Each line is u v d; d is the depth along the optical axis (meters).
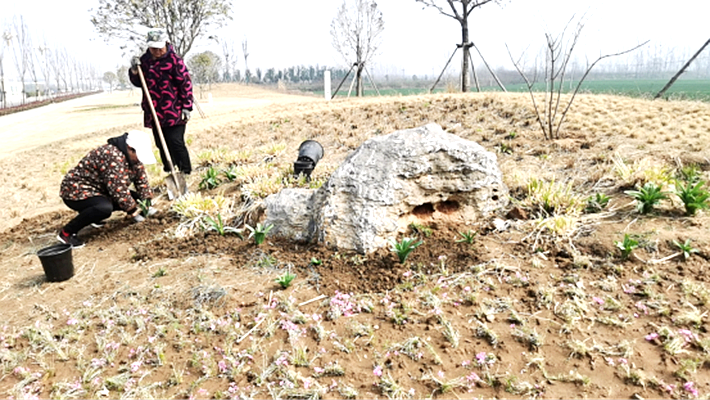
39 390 2.96
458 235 4.42
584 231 4.17
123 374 3.00
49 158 11.33
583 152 6.45
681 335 2.90
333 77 69.00
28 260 5.07
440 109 10.09
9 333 3.55
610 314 3.17
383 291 3.66
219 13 22.23
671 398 2.52
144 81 6.27
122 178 5.17
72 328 3.53
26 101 58.91
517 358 2.90
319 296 3.65
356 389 2.78
